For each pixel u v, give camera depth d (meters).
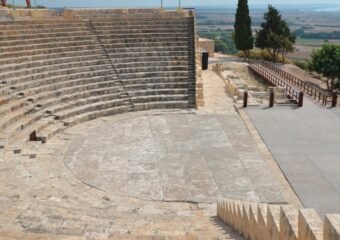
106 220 9.82
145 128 20.58
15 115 18.06
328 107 23.52
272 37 44.53
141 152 17.28
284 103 24.56
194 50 27.55
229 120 21.77
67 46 25.53
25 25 25.17
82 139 18.84
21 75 21.53
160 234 8.34
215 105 25.08
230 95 27.62
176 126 20.84
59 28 26.62
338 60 33.97
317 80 39.72
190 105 24.39
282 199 13.14
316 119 21.28
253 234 7.31
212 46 46.38
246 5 44.12
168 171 15.37
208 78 33.28
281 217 5.55
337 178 14.41
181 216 11.05
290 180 14.35
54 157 16.53
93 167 15.66
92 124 21.14
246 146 17.84
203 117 22.39
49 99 21.14
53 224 8.91
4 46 22.50
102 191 13.71
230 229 9.24
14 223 8.88
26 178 13.21
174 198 13.30
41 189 12.54
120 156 16.84
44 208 10.21
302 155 16.55
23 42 23.75
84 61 25.05
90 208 11.38
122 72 25.61
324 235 4.11
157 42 28.17
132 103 23.98
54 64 23.66
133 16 29.95
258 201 13.04
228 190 13.83
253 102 24.55
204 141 18.59
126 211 11.61
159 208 12.34
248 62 41.94
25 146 17.00
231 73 33.12
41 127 18.73
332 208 12.44
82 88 23.23
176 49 27.91
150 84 25.19
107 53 26.58
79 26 27.78
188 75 26.16
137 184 14.30
